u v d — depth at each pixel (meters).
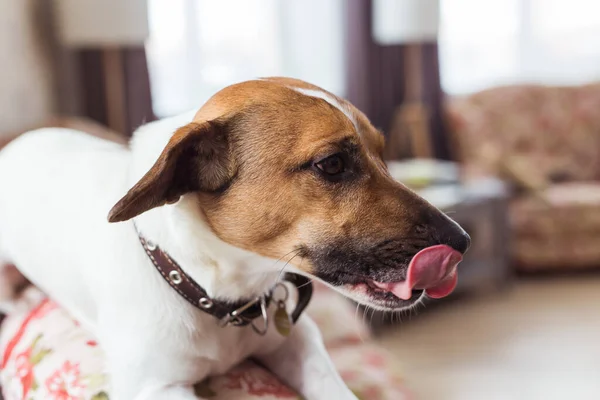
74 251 0.59
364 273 0.53
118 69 1.15
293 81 0.56
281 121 0.53
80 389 0.56
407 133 1.64
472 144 1.69
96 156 0.64
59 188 0.63
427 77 1.73
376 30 1.56
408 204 0.54
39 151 0.68
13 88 1.01
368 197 0.53
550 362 1.08
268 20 1.49
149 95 1.21
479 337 1.18
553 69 1.97
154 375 0.54
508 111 1.71
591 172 1.70
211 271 0.53
